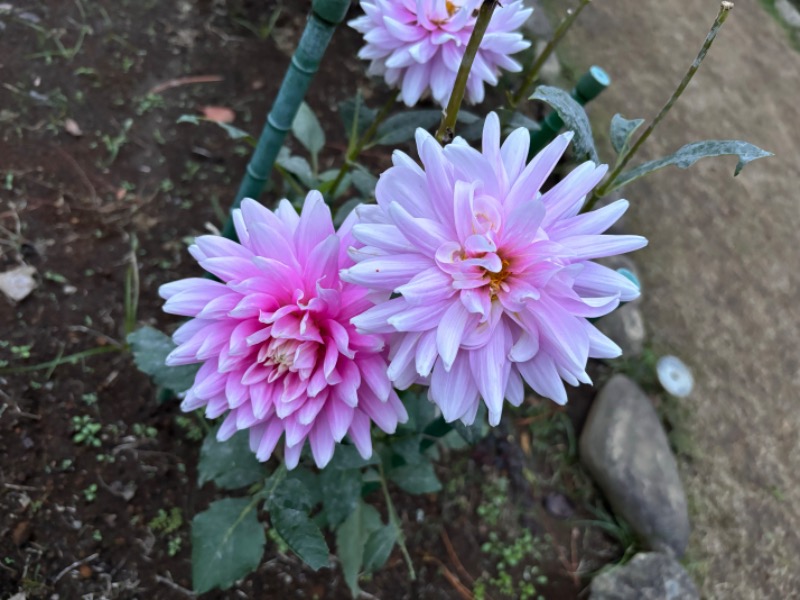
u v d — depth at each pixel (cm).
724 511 77
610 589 66
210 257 33
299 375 32
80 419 58
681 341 87
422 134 28
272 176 76
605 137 100
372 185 57
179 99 77
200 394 33
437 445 68
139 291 65
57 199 67
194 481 59
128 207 69
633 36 116
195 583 46
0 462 55
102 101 74
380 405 33
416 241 28
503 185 29
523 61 93
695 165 105
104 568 54
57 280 63
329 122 84
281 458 52
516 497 71
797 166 111
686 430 81
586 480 74
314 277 32
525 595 66
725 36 126
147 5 82
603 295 29
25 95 71
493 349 28
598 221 29
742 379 87
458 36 44
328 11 40
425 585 63
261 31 86
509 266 29
